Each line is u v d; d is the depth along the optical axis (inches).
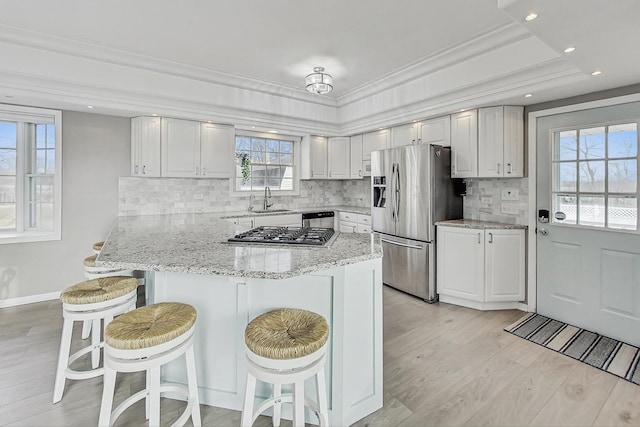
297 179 209.3
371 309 70.0
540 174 122.0
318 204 219.5
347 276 64.8
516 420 67.6
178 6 89.6
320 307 65.5
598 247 106.7
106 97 127.0
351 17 95.3
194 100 144.3
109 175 144.9
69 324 71.0
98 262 60.7
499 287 126.6
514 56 105.7
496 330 110.2
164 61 127.6
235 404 69.8
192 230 104.9
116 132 145.6
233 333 69.1
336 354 64.4
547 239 120.6
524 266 127.5
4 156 134.3
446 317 121.5
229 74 142.8
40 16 94.7
